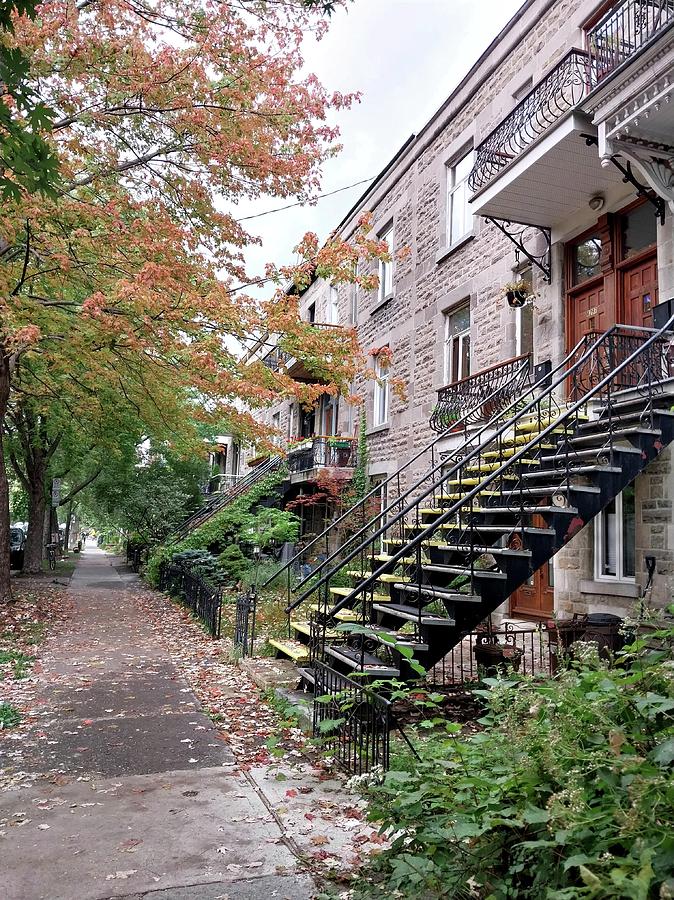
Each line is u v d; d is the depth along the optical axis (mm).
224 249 10086
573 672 3354
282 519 17328
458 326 13125
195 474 27156
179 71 8594
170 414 12695
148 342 9039
